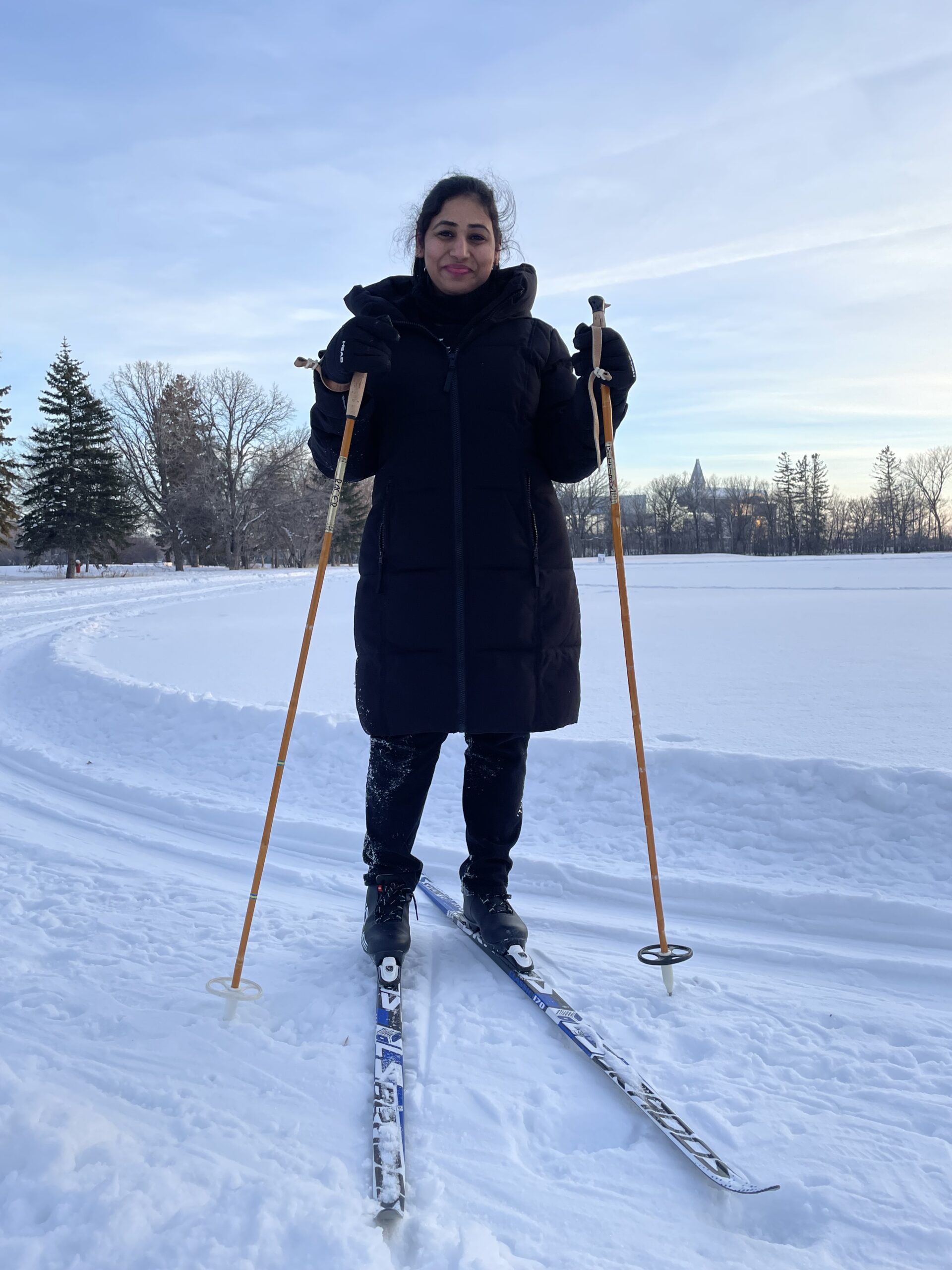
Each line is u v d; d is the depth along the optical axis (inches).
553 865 117.0
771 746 158.7
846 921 100.1
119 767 179.0
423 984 82.4
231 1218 47.1
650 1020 76.1
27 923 95.5
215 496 1632.6
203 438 1688.0
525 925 90.3
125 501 1280.8
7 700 253.9
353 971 84.5
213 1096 63.1
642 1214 52.9
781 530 2950.3
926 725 173.9
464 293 85.3
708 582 804.0
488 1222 51.8
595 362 78.6
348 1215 47.9
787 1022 76.4
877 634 345.7
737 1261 49.1
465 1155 57.9
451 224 82.7
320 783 160.7
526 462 84.2
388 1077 64.9
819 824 120.6
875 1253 49.4
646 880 112.1
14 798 158.1
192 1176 51.5
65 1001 76.6
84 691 233.8
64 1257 44.2
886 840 115.4
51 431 1224.8
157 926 95.6
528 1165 57.4
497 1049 71.0
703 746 158.1
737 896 106.8
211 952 88.8
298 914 101.3
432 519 82.0
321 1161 56.1
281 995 79.4
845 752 152.5
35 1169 50.1
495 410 82.7
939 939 95.3
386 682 83.3
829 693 213.2
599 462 84.9
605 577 927.7
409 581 82.4
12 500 1243.2
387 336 76.0
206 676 272.2
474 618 81.7
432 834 133.2
